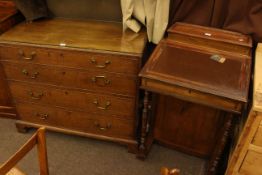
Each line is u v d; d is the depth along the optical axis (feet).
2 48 5.48
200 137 5.96
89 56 5.16
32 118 6.51
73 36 5.54
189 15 5.80
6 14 6.07
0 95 6.77
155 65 4.72
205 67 4.69
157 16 5.52
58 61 5.39
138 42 5.35
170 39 5.51
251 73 4.98
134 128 5.94
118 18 6.25
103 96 5.65
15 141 6.57
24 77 5.82
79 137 6.72
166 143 6.47
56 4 6.31
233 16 5.41
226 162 5.77
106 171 5.93
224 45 5.10
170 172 2.46
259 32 5.23
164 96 5.77
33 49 5.33
